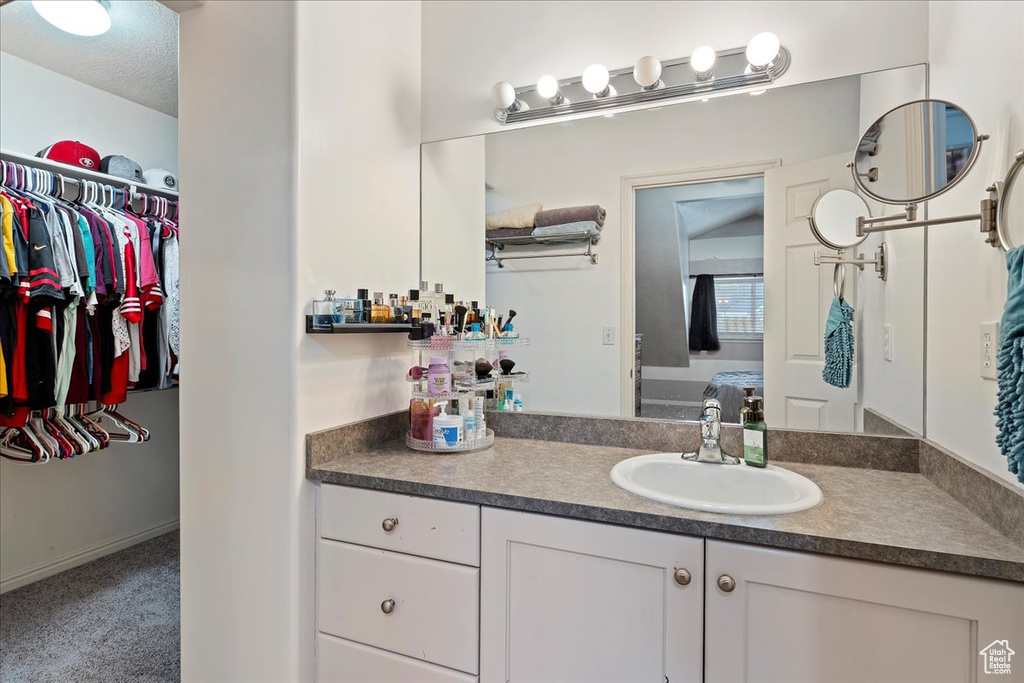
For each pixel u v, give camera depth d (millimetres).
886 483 1209
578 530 1052
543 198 1724
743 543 940
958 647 827
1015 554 814
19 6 1910
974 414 1044
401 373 1693
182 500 1408
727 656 949
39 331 1899
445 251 1809
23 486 2309
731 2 1493
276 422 1288
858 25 1374
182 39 1397
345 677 1287
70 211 2031
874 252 1372
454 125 1800
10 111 2270
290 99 1267
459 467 1338
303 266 1285
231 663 1348
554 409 1724
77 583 2312
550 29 1693
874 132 1288
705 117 1546
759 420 1319
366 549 1260
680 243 1586
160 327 2428
